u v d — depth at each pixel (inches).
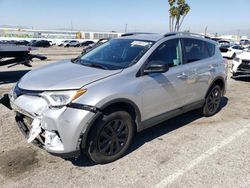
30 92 128.3
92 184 120.3
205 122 202.1
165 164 138.6
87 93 122.6
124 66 145.5
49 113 118.7
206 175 129.4
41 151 147.9
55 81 129.9
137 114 145.2
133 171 131.5
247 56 370.9
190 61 182.5
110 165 136.3
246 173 132.0
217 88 214.1
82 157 143.1
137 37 176.2
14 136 165.3
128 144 144.6
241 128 191.3
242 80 395.5
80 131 120.4
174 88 165.9
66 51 1198.9
